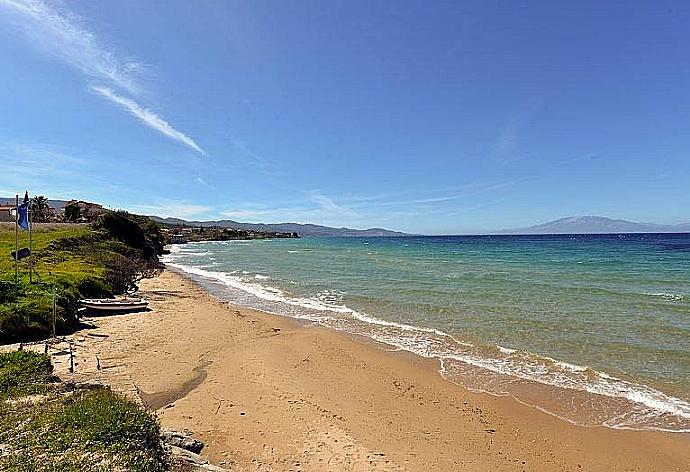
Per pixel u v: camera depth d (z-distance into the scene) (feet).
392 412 34.94
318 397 37.68
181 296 93.71
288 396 37.65
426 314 70.44
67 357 45.37
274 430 31.01
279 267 162.30
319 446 28.89
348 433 30.99
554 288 92.22
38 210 260.21
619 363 44.75
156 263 168.25
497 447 29.63
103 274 87.30
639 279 105.81
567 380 40.93
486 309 71.87
